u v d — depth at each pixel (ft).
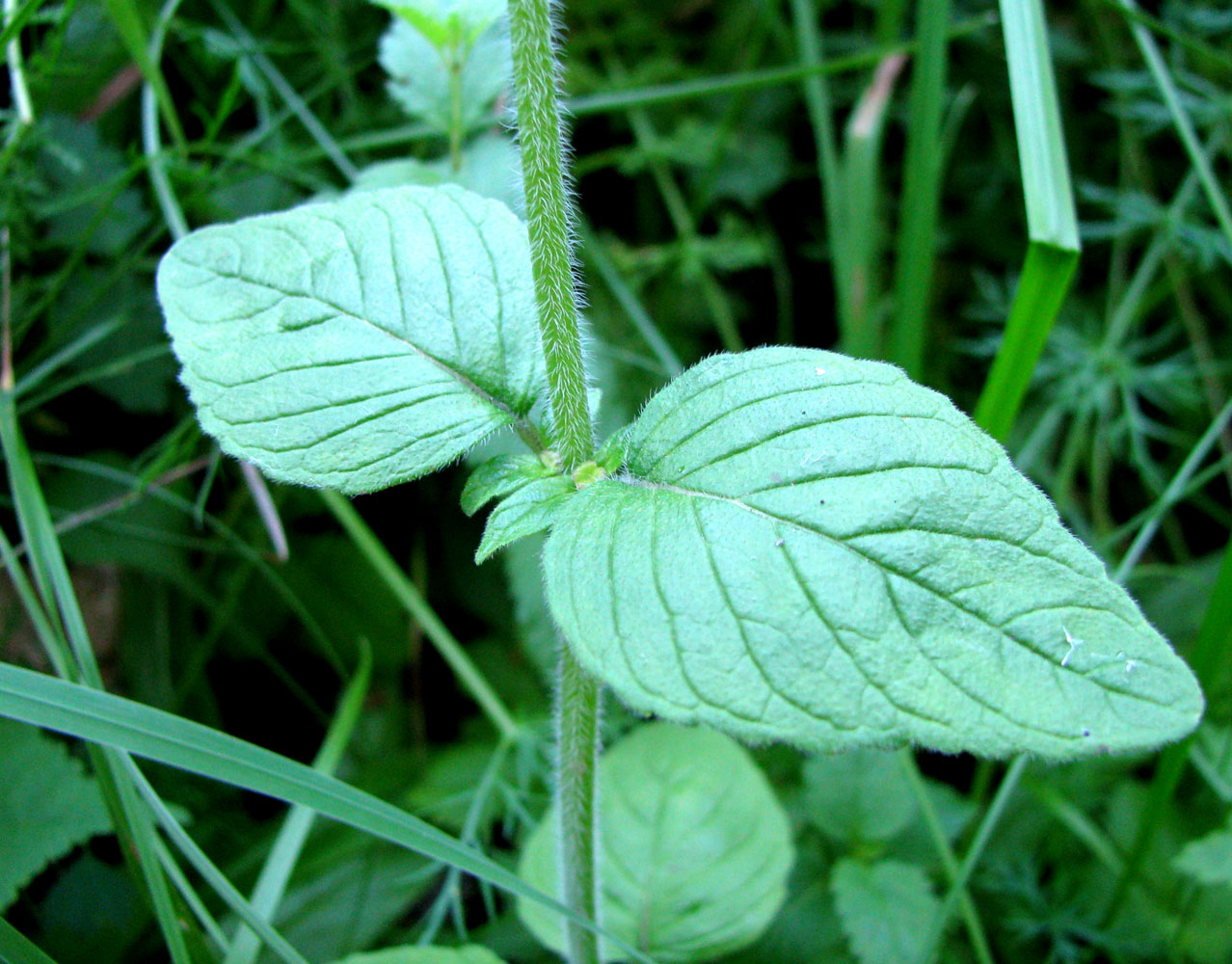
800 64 0.62
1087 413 0.57
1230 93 0.65
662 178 0.65
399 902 0.45
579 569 0.24
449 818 0.47
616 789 0.45
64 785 0.39
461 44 0.40
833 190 0.56
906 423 0.24
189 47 0.54
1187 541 0.63
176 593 0.52
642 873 0.43
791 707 0.22
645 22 0.70
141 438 0.53
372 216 0.31
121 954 0.42
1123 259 0.63
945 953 0.44
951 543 0.23
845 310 0.53
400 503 0.57
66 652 0.36
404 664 0.55
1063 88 0.71
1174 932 0.44
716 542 0.24
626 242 0.70
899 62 0.53
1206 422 0.64
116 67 0.54
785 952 0.44
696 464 0.25
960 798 0.48
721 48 0.70
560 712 0.32
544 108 0.26
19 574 0.38
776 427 0.25
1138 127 0.68
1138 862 0.42
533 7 0.25
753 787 0.45
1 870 0.38
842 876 0.44
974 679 0.22
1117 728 0.21
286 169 0.52
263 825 0.48
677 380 0.27
